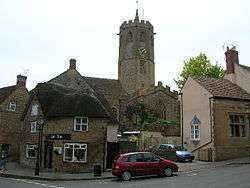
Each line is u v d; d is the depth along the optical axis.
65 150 32.44
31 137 36.75
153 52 80.31
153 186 19.47
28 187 20.28
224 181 19.45
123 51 78.31
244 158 32.06
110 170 32.31
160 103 59.09
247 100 34.62
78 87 51.41
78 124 32.94
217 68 47.75
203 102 34.25
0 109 46.16
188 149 35.69
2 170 32.31
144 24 78.88
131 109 57.81
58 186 21.03
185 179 21.75
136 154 24.44
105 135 33.16
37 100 36.75
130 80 75.69
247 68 37.22
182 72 48.88
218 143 32.34
